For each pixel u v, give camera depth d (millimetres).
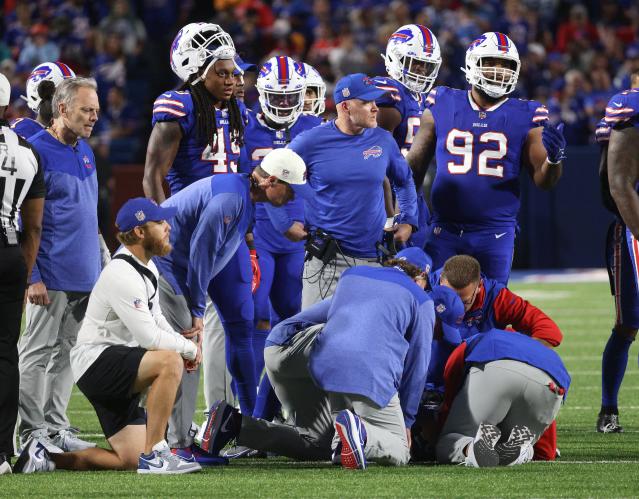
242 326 22484
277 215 23453
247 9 65812
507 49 24828
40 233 20078
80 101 21984
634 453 21500
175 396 19359
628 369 33875
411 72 26547
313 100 27094
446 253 25734
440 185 25500
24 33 67875
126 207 18953
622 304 24094
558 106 61344
